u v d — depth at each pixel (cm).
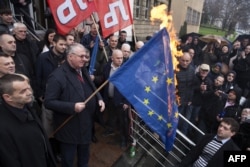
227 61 775
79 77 268
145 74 258
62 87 244
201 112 467
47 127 290
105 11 394
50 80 244
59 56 340
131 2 1088
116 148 398
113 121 416
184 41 1035
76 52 243
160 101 264
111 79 251
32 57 389
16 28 364
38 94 339
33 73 360
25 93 184
